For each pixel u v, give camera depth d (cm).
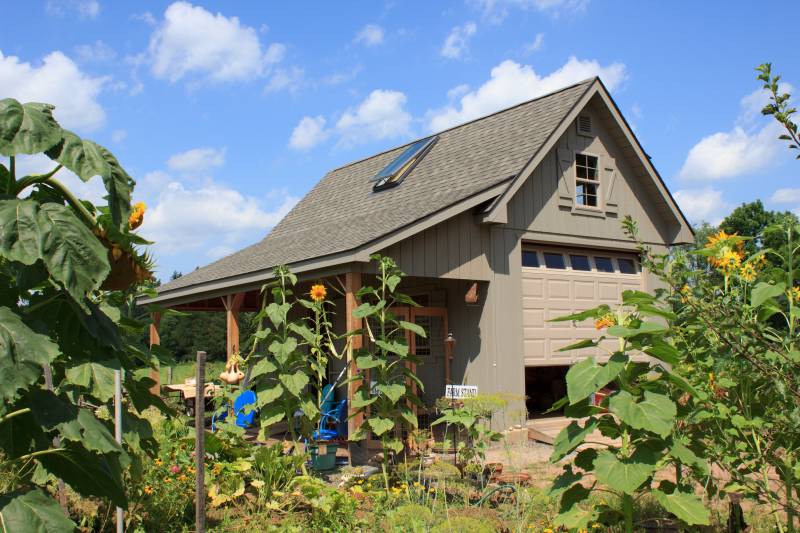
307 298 1560
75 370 366
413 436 825
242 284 1305
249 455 730
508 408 1194
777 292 395
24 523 286
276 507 621
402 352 810
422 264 1138
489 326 1225
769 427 468
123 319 486
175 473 593
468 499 679
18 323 286
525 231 1286
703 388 478
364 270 1073
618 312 443
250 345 1120
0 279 319
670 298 453
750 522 542
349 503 645
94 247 303
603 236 1404
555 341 1321
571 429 427
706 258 496
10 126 292
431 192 1365
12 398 272
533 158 1241
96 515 497
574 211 1363
